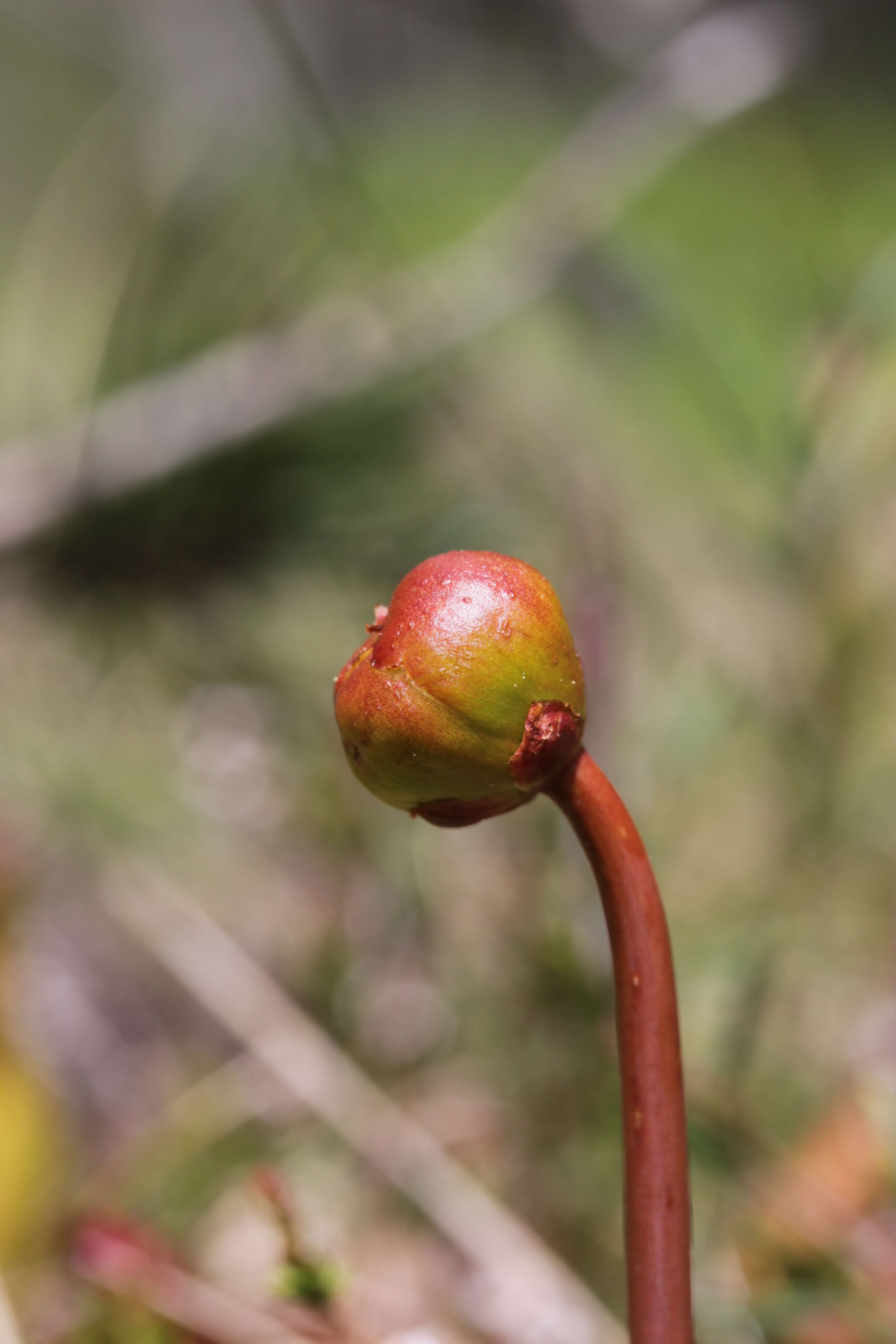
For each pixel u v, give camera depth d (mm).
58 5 1178
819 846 400
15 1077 342
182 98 755
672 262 647
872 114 819
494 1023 369
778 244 638
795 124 819
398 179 1008
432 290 645
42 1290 316
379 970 405
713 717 426
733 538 499
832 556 421
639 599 494
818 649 417
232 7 839
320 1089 350
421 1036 385
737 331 565
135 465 605
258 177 682
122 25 1157
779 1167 314
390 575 595
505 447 609
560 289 670
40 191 1195
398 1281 326
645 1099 235
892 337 422
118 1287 297
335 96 906
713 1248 311
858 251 541
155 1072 405
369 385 623
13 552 608
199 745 537
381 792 240
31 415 671
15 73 1240
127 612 590
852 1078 349
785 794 421
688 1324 234
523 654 236
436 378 628
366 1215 341
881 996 385
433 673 235
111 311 662
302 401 619
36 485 620
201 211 674
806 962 384
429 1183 322
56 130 1220
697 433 571
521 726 236
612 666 398
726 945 378
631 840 237
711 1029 359
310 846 463
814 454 417
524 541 584
